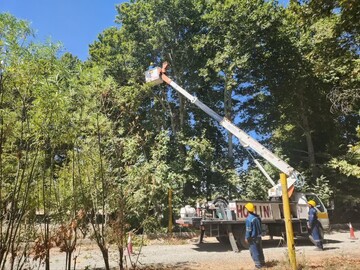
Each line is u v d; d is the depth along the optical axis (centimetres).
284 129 2731
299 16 983
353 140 2802
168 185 1822
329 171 2412
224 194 2262
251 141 1519
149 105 2448
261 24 2188
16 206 601
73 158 707
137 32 2381
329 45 1077
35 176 655
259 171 2189
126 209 811
